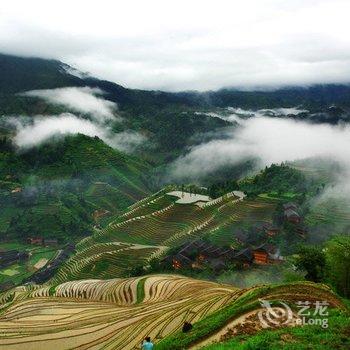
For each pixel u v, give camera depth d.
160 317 75.31
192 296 90.62
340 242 88.69
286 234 177.62
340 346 37.03
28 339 75.19
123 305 96.12
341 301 58.81
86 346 70.12
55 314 91.56
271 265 146.88
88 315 87.62
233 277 139.38
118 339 69.88
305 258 92.12
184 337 50.25
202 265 159.00
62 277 197.38
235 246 178.38
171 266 162.88
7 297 162.62
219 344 42.81
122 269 185.00
